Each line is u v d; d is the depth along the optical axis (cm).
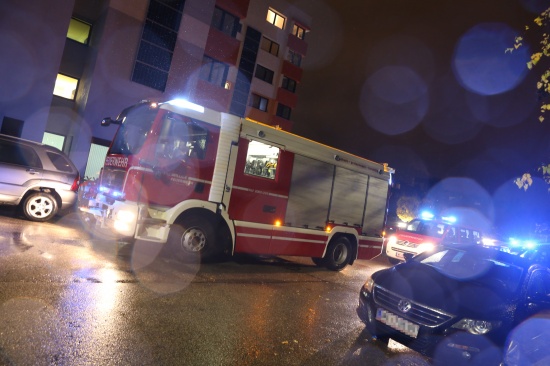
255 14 2975
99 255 659
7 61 1664
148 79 2047
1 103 1667
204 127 724
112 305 448
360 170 1008
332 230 938
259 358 389
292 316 543
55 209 880
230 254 768
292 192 855
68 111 1959
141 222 656
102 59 1888
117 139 758
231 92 2723
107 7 1897
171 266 685
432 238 1260
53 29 1778
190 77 2214
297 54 3316
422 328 437
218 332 431
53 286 471
